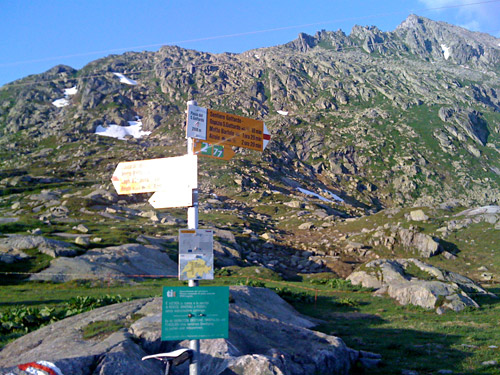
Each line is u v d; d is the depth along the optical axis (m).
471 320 25.97
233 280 41.66
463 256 58.88
